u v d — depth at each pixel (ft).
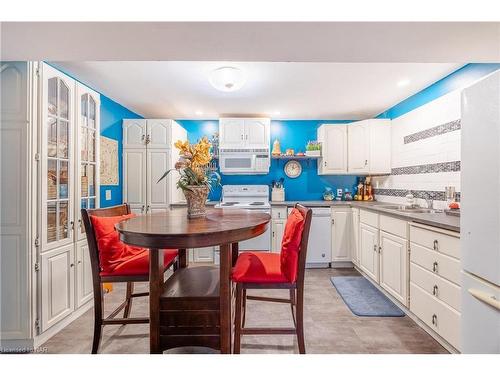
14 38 4.41
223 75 7.77
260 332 5.18
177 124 12.47
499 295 3.89
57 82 6.82
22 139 6.03
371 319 7.43
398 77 8.73
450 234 5.66
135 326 7.14
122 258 5.70
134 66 7.95
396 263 7.98
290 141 14.28
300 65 7.89
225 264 4.78
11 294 6.01
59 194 6.89
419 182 9.91
